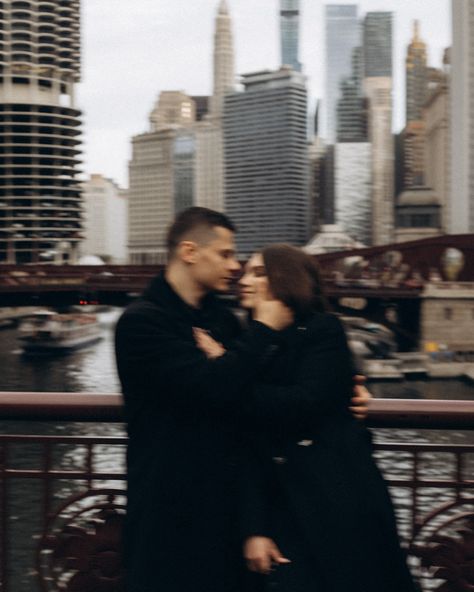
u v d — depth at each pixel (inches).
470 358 2566.4
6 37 5876.0
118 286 2506.2
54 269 2859.3
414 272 2847.0
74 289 2496.3
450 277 2805.1
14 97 5910.4
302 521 101.7
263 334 103.1
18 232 5792.3
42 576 137.1
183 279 110.0
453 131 6122.1
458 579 136.3
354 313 2716.5
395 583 103.7
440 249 2829.7
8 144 5777.6
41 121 6008.9
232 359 101.2
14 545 560.1
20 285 2415.1
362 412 112.9
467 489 136.9
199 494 103.5
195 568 103.0
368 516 103.0
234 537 106.3
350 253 2928.2
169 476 103.7
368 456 107.4
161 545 103.2
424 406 134.2
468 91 5959.6
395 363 2415.1
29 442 137.8
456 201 6092.5
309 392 103.2
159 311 105.2
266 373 106.0
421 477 138.4
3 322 4517.7
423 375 2389.3
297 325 107.9
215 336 110.7
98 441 136.7
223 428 105.7
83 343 3344.0
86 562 136.1
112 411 134.0
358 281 2711.6
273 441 106.2
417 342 2694.4
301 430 105.8
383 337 3319.4
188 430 104.5
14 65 5910.4
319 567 100.6
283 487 104.0
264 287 107.7
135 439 107.8
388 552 103.7
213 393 100.2
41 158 5876.0
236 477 106.1
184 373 100.9
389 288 2628.0
